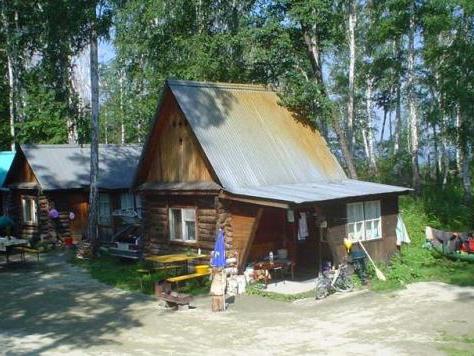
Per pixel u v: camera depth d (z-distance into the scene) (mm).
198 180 20656
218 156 19906
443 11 29578
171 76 28312
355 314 14898
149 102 30078
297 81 24266
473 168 39750
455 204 30469
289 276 20094
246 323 14516
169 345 12664
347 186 20875
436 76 35219
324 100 24141
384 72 38312
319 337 13016
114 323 14820
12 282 20891
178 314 15664
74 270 23203
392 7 31000
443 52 30328
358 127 46375
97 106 26344
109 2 25859
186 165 21141
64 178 31312
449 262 20578
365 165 47719
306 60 26844
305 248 21625
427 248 21578
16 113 41688
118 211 29234
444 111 30062
